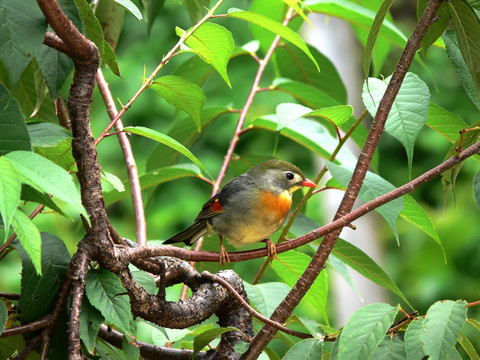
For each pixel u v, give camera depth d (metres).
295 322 5.29
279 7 9.29
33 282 4.29
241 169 8.85
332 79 9.59
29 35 3.64
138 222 6.94
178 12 21.58
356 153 15.19
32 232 3.33
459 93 21.55
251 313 4.74
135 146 21.33
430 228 6.04
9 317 4.69
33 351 4.70
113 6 8.17
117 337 5.23
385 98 4.79
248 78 22.34
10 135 3.74
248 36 20.95
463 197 19.11
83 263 4.18
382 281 6.56
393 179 21.06
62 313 4.30
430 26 5.15
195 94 5.65
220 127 21.86
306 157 21.50
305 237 4.92
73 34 4.00
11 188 2.96
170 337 6.12
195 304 5.01
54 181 3.22
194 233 7.79
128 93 21.41
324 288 6.75
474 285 17.45
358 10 8.39
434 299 17.66
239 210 7.44
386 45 9.34
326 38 17.75
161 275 4.73
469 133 5.22
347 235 18.70
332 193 18.47
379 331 4.13
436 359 3.84
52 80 4.07
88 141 4.34
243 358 4.76
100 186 4.36
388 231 19.38
